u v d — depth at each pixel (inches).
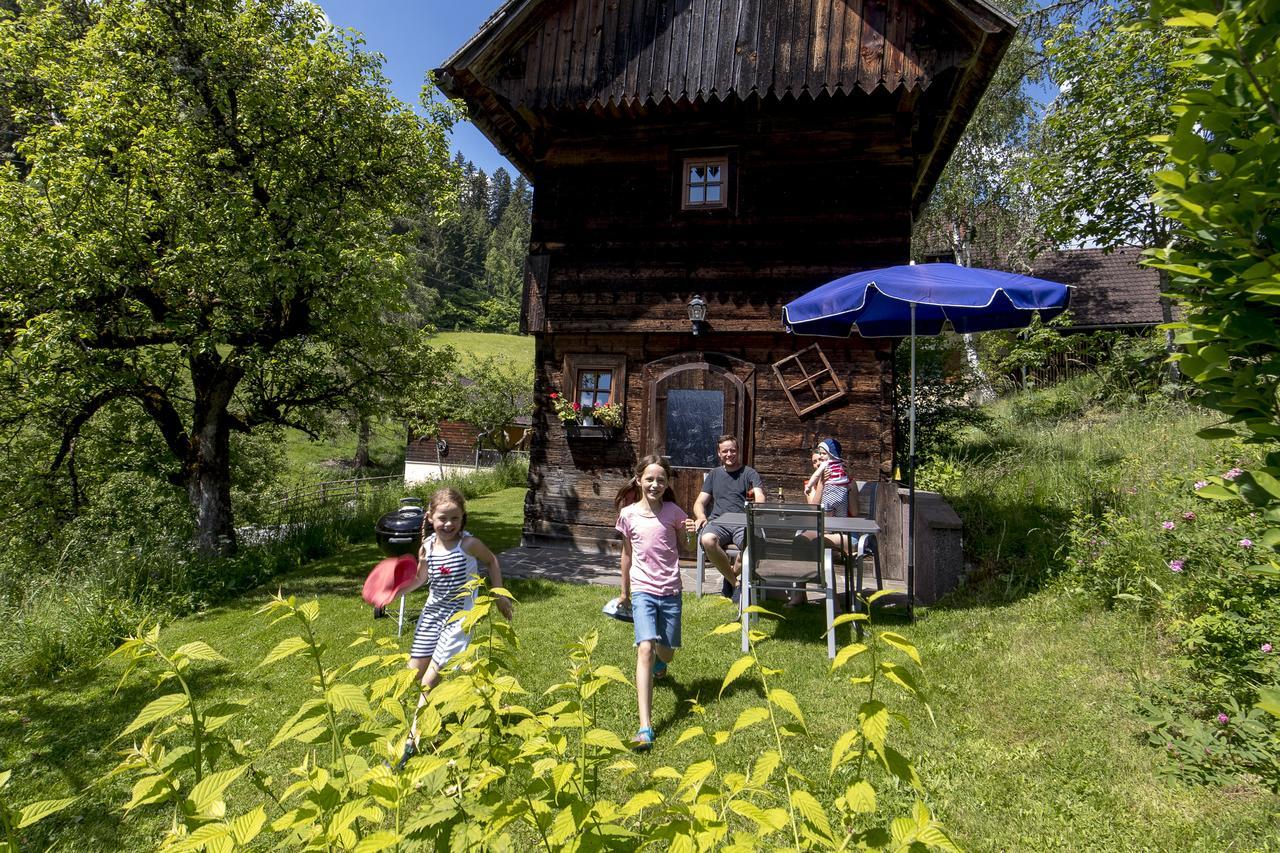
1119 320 863.7
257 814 46.3
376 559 395.2
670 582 159.6
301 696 178.7
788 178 346.3
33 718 184.4
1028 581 241.8
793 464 338.3
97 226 353.7
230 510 439.8
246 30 384.5
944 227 911.7
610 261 363.9
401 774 52.4
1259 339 64.9
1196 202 66.4
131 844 123.0
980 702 160.7
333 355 513.0
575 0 353.4
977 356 713.6
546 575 307.1
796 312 247.3
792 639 209.8
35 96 422.0
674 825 49.6
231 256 357.7
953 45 308.3
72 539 451.2
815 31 326.0
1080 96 530.6
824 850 50.4
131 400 518.6
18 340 339.9
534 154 379.2
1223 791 121.7
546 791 54.4
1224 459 220.5
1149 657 172.6
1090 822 115.6
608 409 354.0
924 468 412.2
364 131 390.9
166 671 53.1
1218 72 69.0
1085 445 366.6
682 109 350.6
